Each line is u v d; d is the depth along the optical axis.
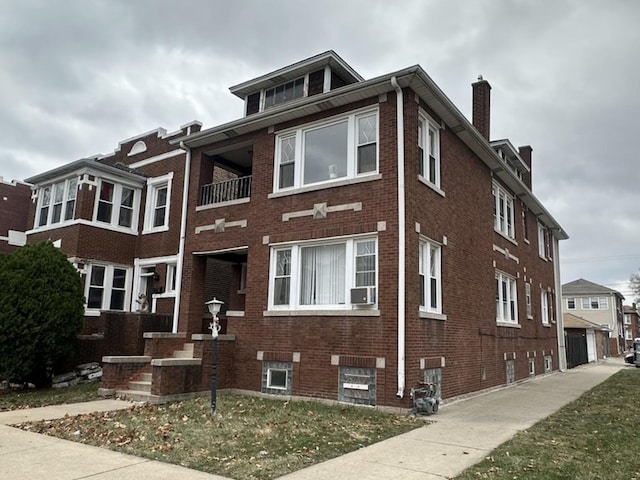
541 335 22.27
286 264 12.77
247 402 11.05
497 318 16.69
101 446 6.94
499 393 14.43
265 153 13.69
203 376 12.03
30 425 8.35
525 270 20.28
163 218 18.33
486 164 16.28
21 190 23.45
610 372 24.17
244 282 16.45
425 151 12.27
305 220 12.39
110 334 15.16
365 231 11.30
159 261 17.61
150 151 19.16
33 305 12.71
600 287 65.94
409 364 10.39
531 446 7.31
